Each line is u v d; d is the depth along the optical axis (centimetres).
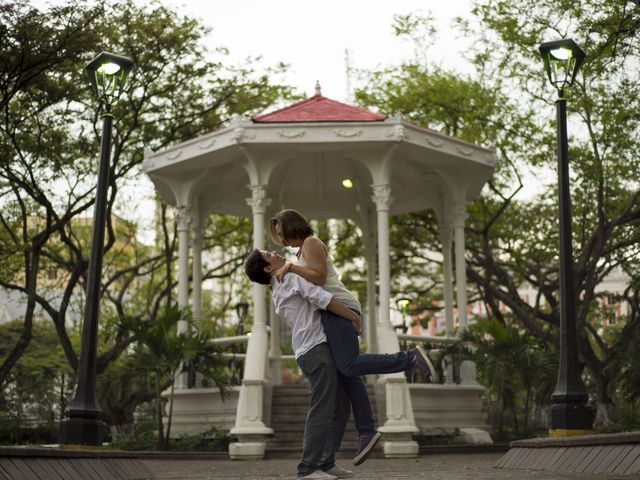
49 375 2658
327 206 2131
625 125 1975
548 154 2122
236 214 2147
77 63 2100
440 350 1741
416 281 3138
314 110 1773
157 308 2581
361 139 1641
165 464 1284
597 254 2098
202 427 1748
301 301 568
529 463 917
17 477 615
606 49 1809
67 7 2016
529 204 2595
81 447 1034
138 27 2239
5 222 2336
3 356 2723
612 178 2203
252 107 2486
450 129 2447
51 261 2689
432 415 1719
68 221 2359
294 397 1705
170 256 2608
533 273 2562
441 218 2002
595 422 2117
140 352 1586
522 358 1608
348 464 1236
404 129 1650
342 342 560
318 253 568
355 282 2827
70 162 2264
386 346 1616
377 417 1658
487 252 2330
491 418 2020
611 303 2527
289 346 2869
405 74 2477
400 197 2069
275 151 1697
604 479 652
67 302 2283
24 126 2203
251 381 1530
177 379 1811
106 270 3083
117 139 2339
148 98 2330
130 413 2491
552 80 1166
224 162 1773
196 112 2453
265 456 1509
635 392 1800
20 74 1980
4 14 1945
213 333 3152
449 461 1269
